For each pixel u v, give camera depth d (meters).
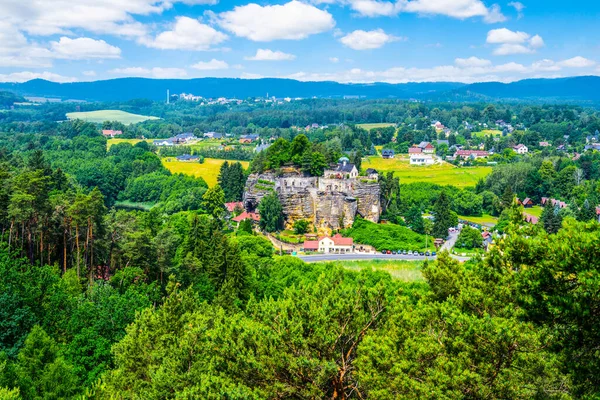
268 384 35.25
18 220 89.38
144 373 49.53
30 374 49.38
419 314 36.56
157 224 136.75
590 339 28.55
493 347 30.33
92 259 98.94
